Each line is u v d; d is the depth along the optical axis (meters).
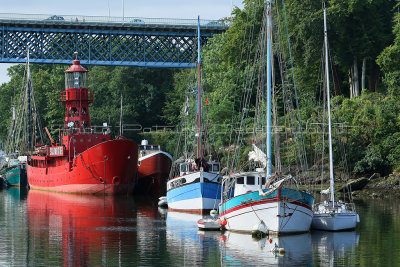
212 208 57.72
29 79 100.31
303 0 92.00
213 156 84.50
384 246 42.75
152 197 75.81
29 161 93.75
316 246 42.66
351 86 95.69
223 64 108.56
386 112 81.88
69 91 83.00
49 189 84.56
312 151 80.44
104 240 45.03
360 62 97.38
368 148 81.50
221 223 48.72
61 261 38.66
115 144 74.88
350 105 86.62
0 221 54.19
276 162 53.19
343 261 38.59
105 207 64.44
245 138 89.81
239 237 45.69
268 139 46.94
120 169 75.81
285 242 43.84
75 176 77.69
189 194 58.41
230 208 47.53
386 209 61.44
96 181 76.38
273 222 45.28
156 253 40.59
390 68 85.88
